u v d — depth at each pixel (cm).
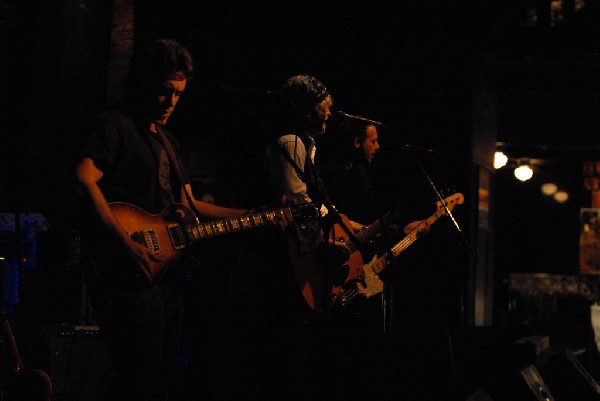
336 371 359
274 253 322
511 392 412
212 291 448
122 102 276
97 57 570
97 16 570
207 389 441
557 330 1223
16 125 657
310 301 331
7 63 664
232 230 299
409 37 681
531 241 1534
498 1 674
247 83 704
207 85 323
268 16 704
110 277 255
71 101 559
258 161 341
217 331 444
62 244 377
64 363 337
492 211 773
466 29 680
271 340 323
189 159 736
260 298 323
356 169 406
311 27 695
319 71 690
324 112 343
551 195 1528
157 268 265
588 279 1384
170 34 729
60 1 562
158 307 262
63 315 368
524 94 1054
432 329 488
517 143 1086
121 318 256
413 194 631
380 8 683
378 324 382
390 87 679
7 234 443
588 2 849
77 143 264
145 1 734
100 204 251
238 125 681
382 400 378
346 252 351
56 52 561
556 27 886
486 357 518
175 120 734
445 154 673
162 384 274
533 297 1384
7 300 431
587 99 1054
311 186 311
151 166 272
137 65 271
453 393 463
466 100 677
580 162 1512
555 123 1066
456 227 410
